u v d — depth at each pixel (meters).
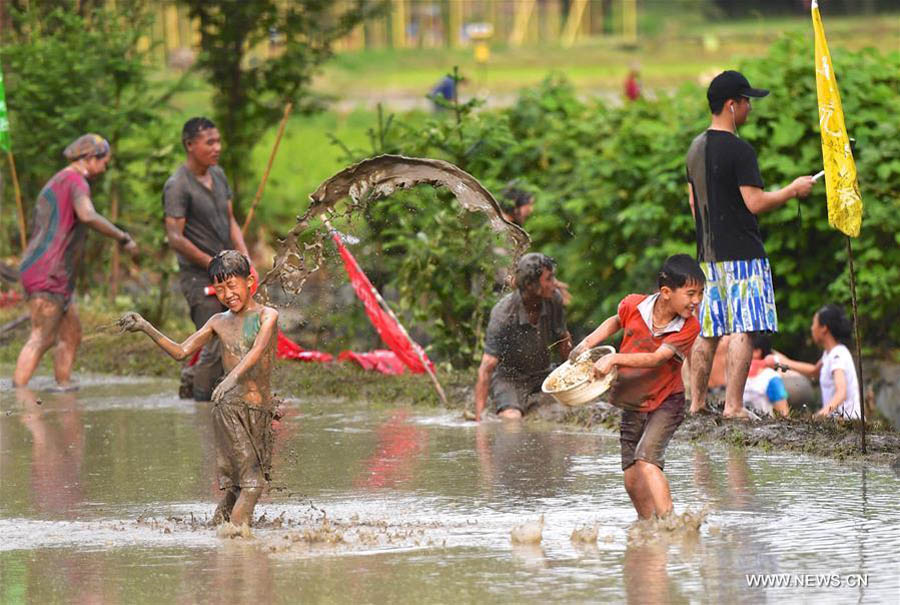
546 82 44.62
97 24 44.22
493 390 27.70
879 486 19.92
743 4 170.25
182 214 30.52
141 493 20.56
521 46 153.12
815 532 17.23
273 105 46.25
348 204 21.11
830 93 21.48
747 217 24.55
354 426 26.50
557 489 20.30
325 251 25.48
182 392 30.62
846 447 22.52
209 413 28.38
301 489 20.66
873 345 36.44
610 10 164.50
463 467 22.14
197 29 45.25
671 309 17.52
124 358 35.94
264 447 18.11
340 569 15.88
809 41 38.84
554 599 14.49
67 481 21.55
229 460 17.97
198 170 30.73
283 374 32.19
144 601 14.73
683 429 24.39
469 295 33.75
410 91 113.38
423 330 35.88
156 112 44.12
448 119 38.41
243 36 44.59
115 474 22.06
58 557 16.72
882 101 36.69
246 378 17.95
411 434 25.47
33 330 32.19
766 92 24.62
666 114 41.44
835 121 21.47
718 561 15.90
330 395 30.64
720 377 31.19
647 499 18.11
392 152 37.31
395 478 21.38
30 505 19.80
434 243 33.50
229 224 31.41
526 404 27.47
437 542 17.14
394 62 136.25
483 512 18.86
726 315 24.69
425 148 36.75
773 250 36.03
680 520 17.45
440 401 29.11
